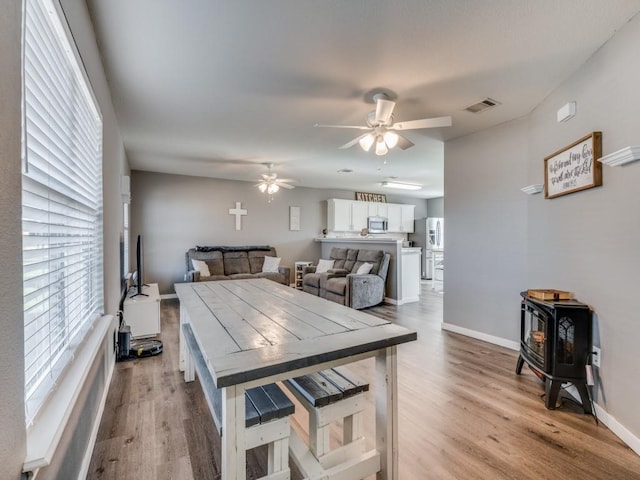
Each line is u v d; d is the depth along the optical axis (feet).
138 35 6.42
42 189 3.96
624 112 6.20
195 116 10.59
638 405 5.85
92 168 6.84
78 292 5.68
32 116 3.64
